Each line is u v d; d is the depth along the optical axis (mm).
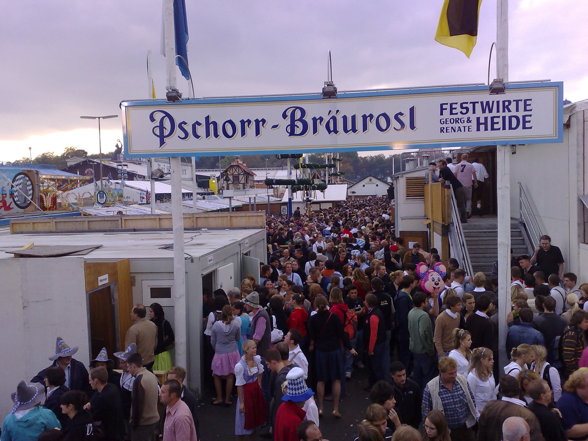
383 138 7312
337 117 7355
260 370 6750
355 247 17609
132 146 7531
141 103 7488
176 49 8062
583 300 7895
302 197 51500
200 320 8648
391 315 8914
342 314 8047
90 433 5121
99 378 5586
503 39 7016
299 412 4828
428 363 7445
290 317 8352
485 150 17875
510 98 7098
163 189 44969
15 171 23000
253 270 12039
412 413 5438
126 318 8359
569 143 11453
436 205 16797
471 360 5496
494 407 4285
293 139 7422
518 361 5477
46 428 5016
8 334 7281
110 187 38062
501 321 7160
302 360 6590
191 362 8508
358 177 185750
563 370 6766
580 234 11078
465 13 7070
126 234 15383
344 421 7445
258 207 53625
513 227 14961
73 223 17141
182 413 5191
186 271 8531
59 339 6410
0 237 15328
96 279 7562
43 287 7285
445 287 8852
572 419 4566
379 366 8297
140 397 5844
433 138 7242
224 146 7473
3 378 7277
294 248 16531
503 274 7211
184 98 7520
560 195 12016
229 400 8203
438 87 7180
